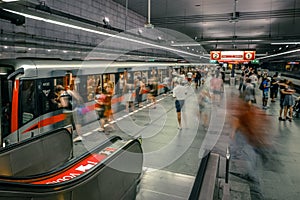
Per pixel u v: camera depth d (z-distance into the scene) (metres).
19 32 7.27
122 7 12.27
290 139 6.71
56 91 6.20
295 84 13.79
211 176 2.79
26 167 3.80
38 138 4.16
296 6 10.53
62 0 8.23
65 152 4.91
